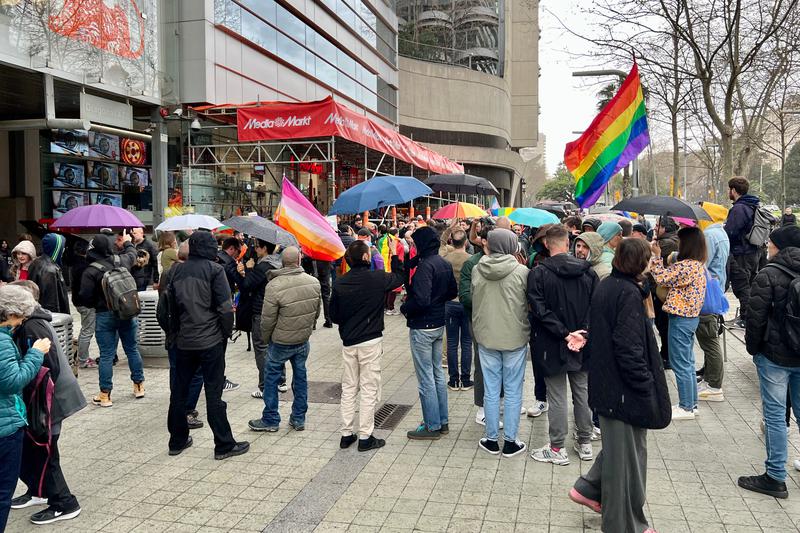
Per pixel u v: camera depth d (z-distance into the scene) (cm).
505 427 530
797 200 5572
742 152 1277
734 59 1020
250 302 705
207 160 1866
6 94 1517
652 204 544
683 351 599
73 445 573
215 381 540
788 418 507
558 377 507
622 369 372
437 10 5203
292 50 2244
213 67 1719
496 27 5534
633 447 378
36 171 1733
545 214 852
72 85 1390
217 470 514
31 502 454
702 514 418
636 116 705
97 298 674
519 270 522
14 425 362
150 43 1606
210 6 1698
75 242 746
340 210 649
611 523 377
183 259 670
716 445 541
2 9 1177
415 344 570
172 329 543
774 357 435
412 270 579
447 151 5131
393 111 3850
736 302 1384
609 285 392
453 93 5162
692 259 587
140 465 527
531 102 6450
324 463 526
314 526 417
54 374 422
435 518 423
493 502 445
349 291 551
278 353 595
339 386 768
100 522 429
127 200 1956
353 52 2959
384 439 582
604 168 730
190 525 422
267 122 1498
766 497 442
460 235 754
